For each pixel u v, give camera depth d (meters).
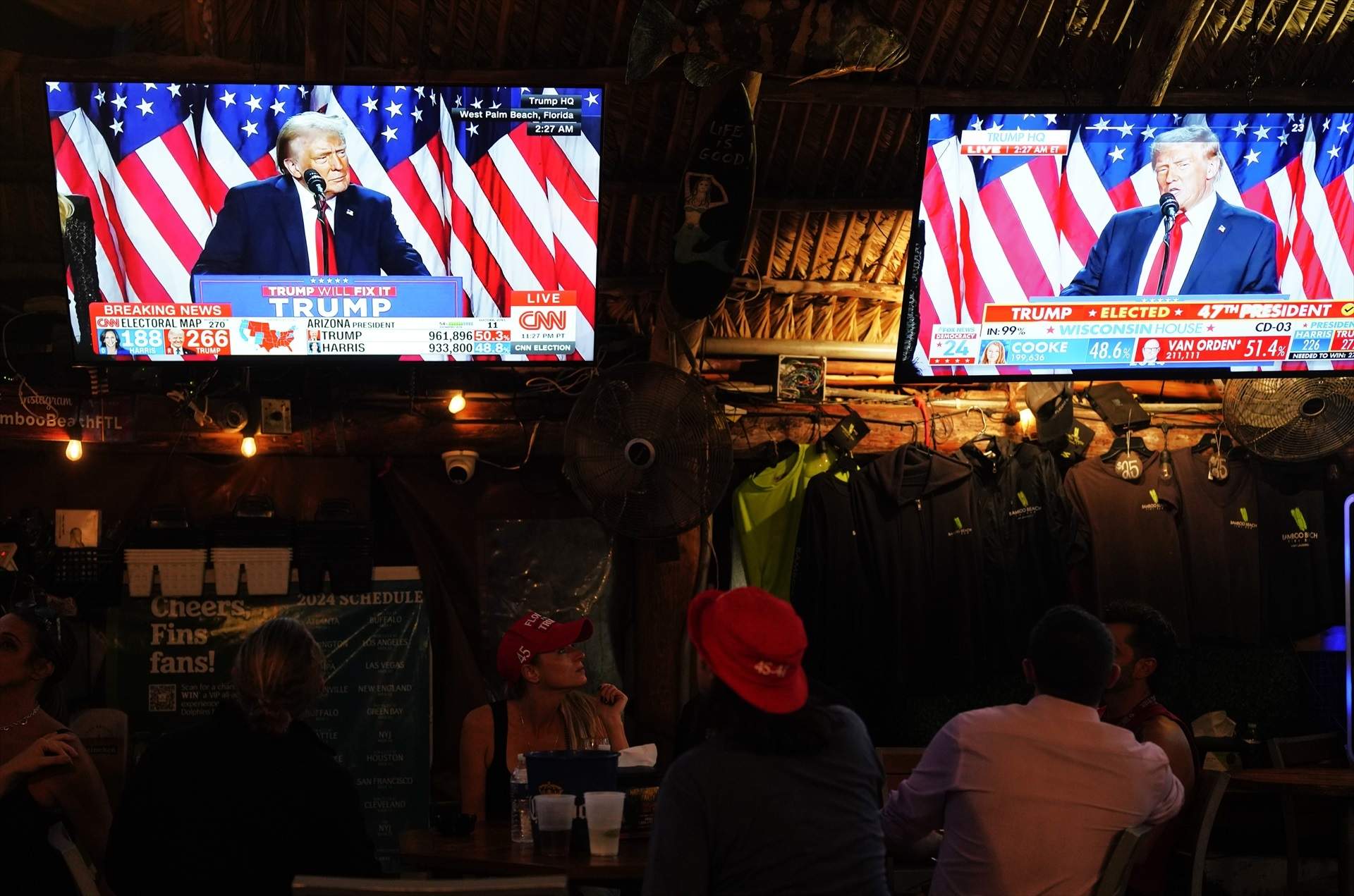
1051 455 6.26
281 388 6.06
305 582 6.10
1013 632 6.13
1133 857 3.06
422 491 6.39
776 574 6.35
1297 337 5.79
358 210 5.40
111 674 5.94
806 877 2.28
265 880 2.89
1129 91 5.91
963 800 3.04
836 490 6.20
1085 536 6.25
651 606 6.16
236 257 5.39
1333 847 6.23
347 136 5.36
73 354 5.41
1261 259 5.69
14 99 5.74
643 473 5.49
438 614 6.30
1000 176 5.58
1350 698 5.89
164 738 3.01
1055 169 5.59
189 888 2.86
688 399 5.53
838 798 2.37
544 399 6.31
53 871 3.32
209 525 6.09
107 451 6.04
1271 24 5.95
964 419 6.50
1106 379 5.81
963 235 5.64
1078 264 5.67
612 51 5.78
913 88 5.91
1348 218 5.67
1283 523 6.34
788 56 4.93
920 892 4.46
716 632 2.41
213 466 6.16
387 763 6.06
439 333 5.55
